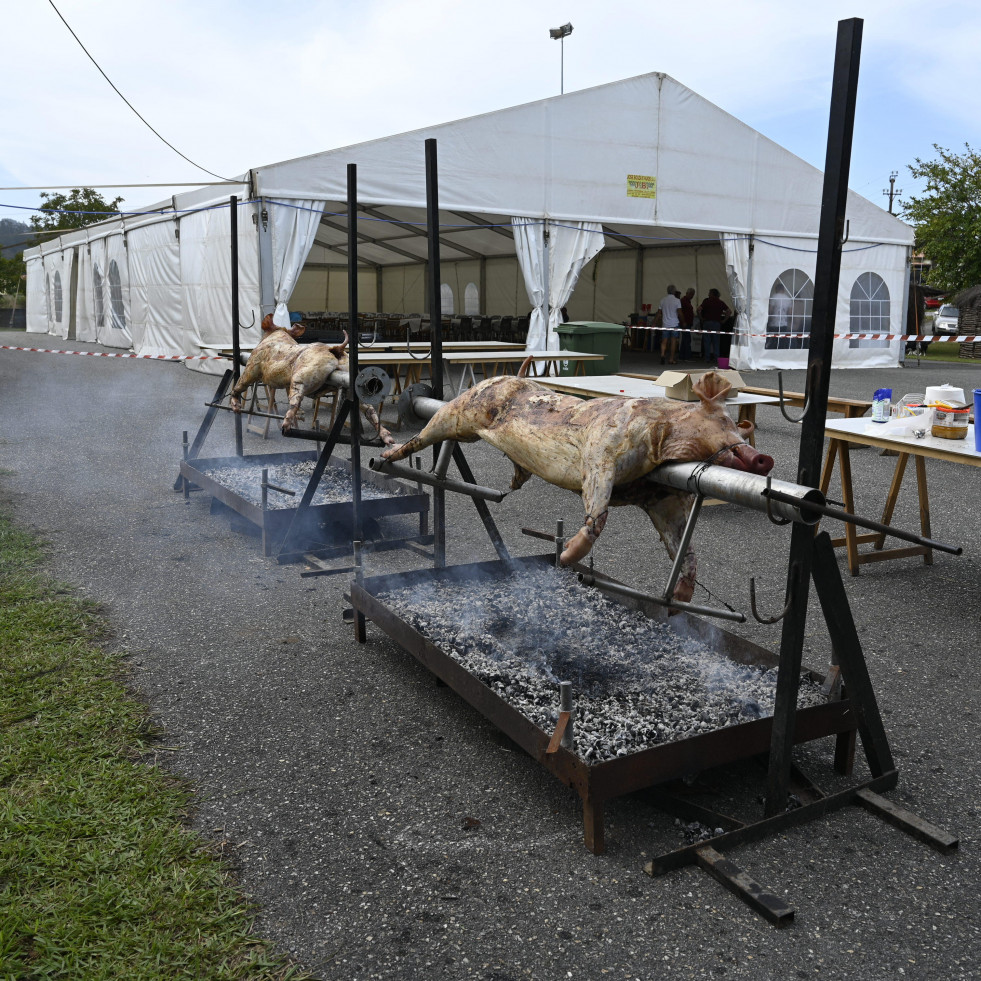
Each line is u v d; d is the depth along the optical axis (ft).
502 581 13.83
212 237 47.11
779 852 8.14
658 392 24.32
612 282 75.66
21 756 9.31
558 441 9.70
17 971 6.41
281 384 18.53
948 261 83.10
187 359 53.62
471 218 55.47
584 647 11.27
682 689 10.03
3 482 22.80
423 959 6.77
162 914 7.09
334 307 87.51
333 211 53.98
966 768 9.66
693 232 54.60
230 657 12.32
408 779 9.32
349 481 20.56
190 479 20.97
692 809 8.57
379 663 12.24
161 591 14.90
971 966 6.72
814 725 8.98
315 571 15.66
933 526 19.58
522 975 6.62
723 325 61.72
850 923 7.20
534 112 46.37
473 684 9.64
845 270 56.95
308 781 9.25
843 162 7.21
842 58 7.09
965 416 16.17
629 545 17.76
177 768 9.41
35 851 7.75
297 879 7.68
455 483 11.94
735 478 8.07
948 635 13.43
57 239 80.59
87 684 11.15
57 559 16.42
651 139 50.14
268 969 6.60
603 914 7.30
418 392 12.92
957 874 7.85
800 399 31.94
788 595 8.29
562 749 8.19
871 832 8.48
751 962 6.77
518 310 72.43
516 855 8.06
